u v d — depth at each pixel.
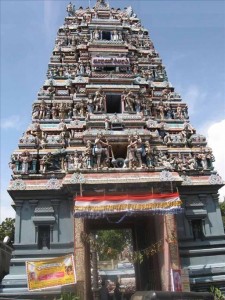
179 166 29.12
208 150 30.30
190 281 24.42
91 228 32.31
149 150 27.75
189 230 27.14
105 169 25.69
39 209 26.02
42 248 25.27
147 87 34.31
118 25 37.88
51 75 34.16
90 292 24.66
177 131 32.06
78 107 31.16
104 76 32.44
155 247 26.52
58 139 29.19
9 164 27.62
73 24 39.59
